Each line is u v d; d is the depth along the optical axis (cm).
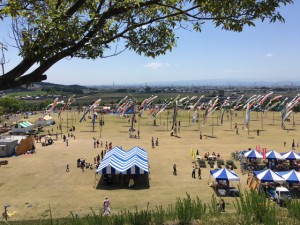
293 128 7369
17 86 448
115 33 522
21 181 3105
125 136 6391
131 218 673
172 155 4381
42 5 494
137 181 3033
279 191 2159
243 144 5300
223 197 2448
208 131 6988
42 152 4731
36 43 450
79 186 2902
